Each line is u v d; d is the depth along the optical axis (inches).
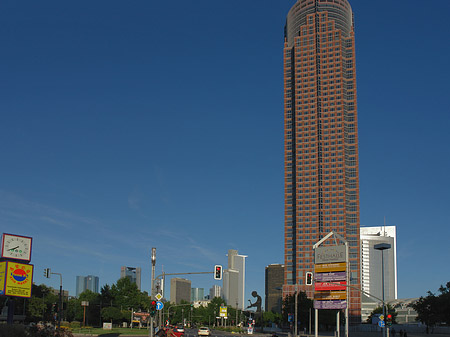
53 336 1994.3
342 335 5319.9
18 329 1728.6
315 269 3253.0
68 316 7559.1
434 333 5615.2
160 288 3745.1
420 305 5064.0
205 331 4023.1
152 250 2417.6
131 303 6963.6
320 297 3189.0
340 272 3122.5
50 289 7573.8
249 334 4980.3
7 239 2458.2
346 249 3117.6
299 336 4411.9
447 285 5054.1
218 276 2346.2
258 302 5777.6
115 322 7386.8
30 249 2529.5
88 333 4084.6
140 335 3919.8
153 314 2335.1
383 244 2886.3
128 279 7066.9
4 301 5477.4
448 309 4808.1
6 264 2379.4
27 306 6072.8
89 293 7751.0
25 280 2438.5
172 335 2566.4
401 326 6899.6
